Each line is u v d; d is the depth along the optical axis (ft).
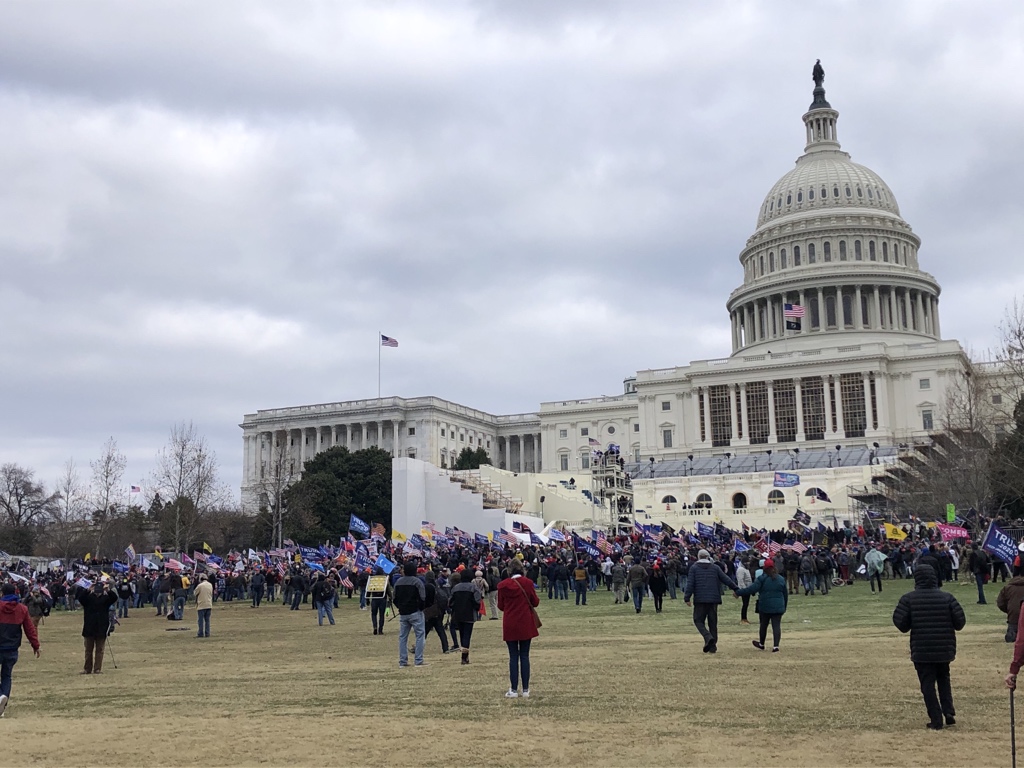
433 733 56.65
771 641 100.01
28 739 57.52
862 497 393.09
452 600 89.40
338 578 208.44
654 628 120.37
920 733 54.80
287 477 626.23
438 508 432.66
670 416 634.02
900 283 653.71
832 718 59.06
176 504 376.89
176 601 174.40
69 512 437.17
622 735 55.42
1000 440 304.91
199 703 70.59
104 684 84.99
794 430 593.01
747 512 411.95
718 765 48.47
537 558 211.82
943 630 55.67
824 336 643.04
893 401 584.81
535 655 94.48
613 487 402.31
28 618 72.38
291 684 79.71
